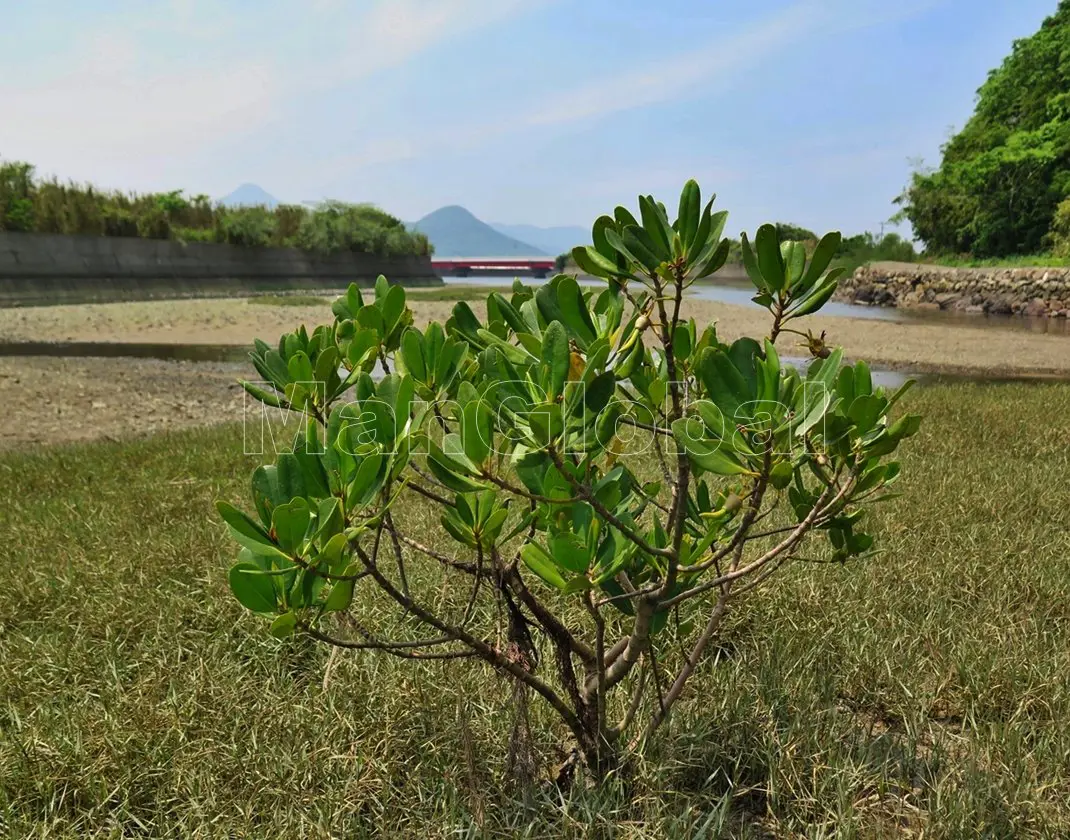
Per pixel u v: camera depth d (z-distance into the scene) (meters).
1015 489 4.95
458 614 3.25
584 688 2.17
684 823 1.97
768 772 2.27
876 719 2.69
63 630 3.24
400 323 2.11
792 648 2.94
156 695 2.67
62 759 2.30
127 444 7.18
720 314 25.69
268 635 3.02
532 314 1.94
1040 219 34.19
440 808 2.12
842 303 35.25
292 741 2.36
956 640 3.01
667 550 1.71
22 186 30.62
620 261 1.66
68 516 4.70
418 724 2.46
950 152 42.28
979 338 20.66
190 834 2.03
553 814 2.04
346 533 1.45
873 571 3.61
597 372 1.59
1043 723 2.55
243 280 38.75
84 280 31.20
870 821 2.07
